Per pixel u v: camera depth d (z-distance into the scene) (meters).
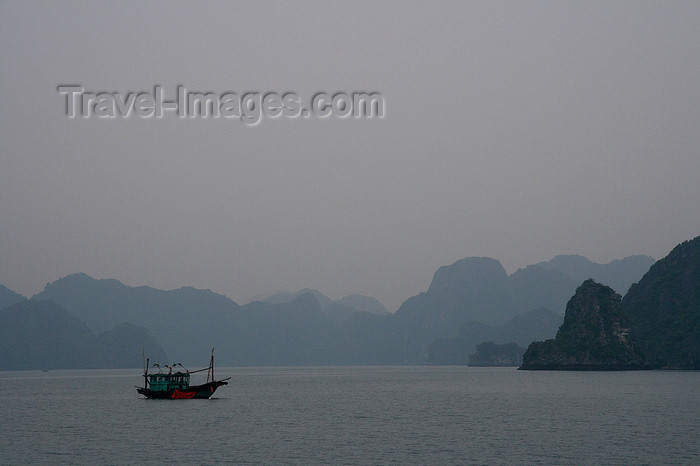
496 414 102.62
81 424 92.06
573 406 115.06
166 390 135.38
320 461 63.34
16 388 197.62
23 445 73.25
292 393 163.75
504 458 64.38
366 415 102.81
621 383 191.38
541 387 176.75
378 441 74.75
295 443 73.56
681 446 70.38
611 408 110.56
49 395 159.38
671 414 100.44
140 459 64.69
